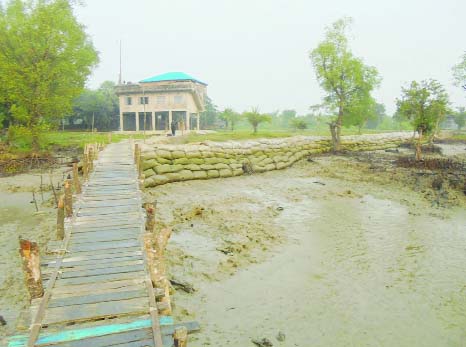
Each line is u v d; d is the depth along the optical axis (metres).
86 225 9.26
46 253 7.58
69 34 27.31
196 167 19.91
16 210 13.94
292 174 22.75
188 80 52.72
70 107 29.16
